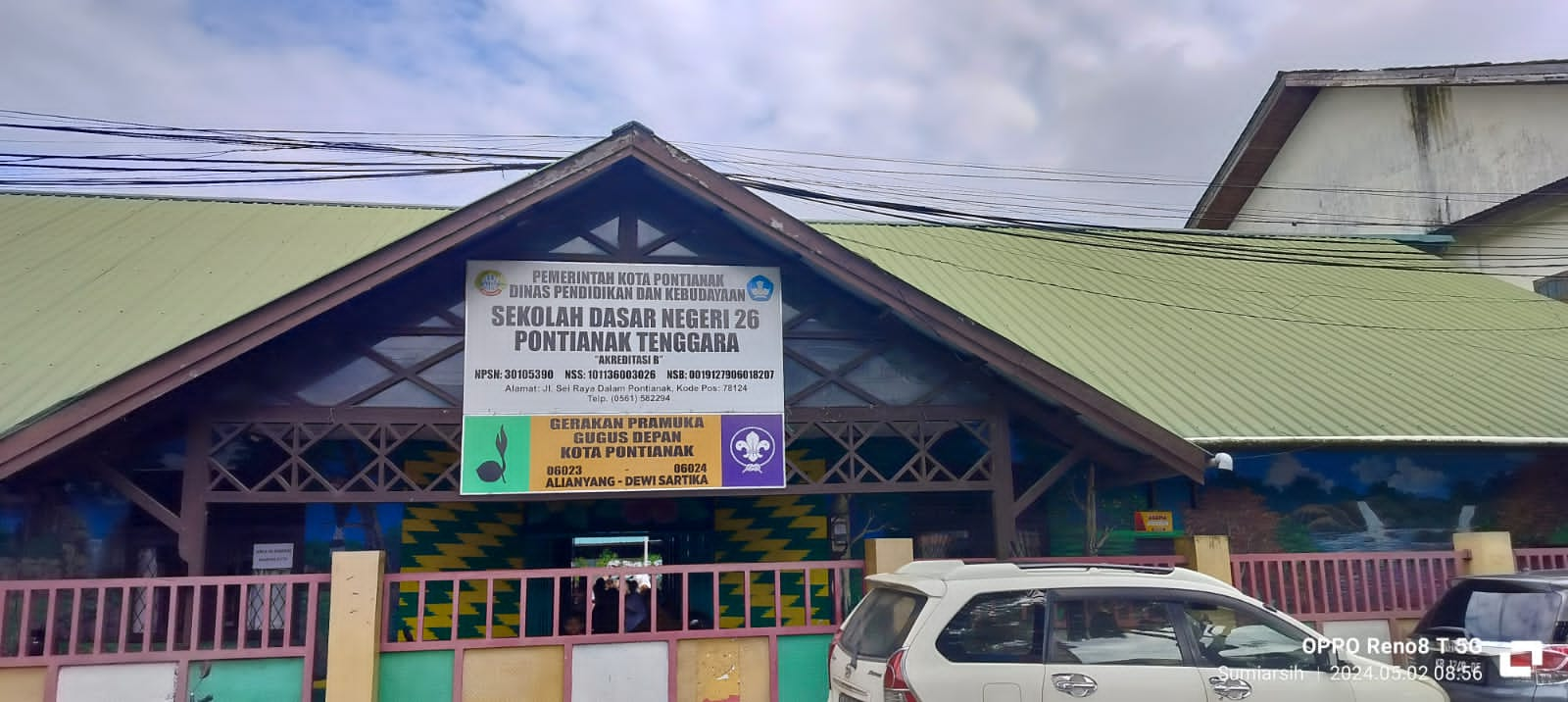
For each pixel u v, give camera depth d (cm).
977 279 1642
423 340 983
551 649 862
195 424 922
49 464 888
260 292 1292
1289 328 1602
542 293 979
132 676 805
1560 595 758
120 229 1509
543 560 1312
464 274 992
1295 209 2675
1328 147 2575
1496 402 1391
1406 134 2364
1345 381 1416
